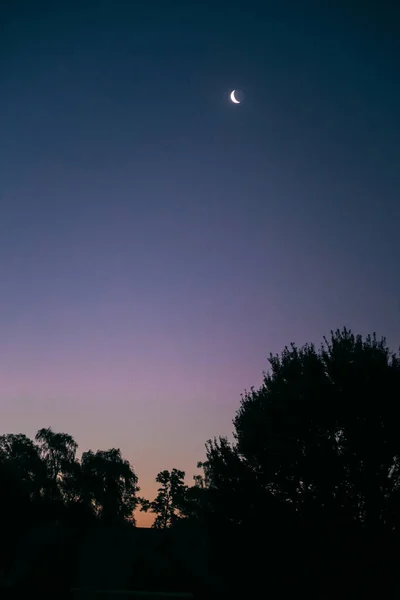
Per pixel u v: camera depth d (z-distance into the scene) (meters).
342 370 26.08
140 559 36.72
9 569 33.41
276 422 26.75
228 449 28.69
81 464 59.25
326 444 24.91
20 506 35.84
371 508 23.94
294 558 24.23
